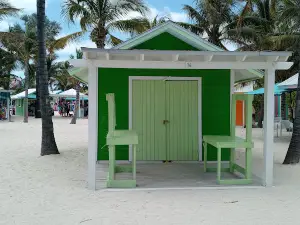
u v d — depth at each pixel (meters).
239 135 17.73
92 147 6.63
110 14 17.94
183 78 9.56
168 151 9.60
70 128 22.27
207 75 9.56
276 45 21.11
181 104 9.60
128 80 9.48
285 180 7.40
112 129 6.90
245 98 7.16
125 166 8.39
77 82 27.19
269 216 5.09
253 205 5.62
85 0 17.59
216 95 9.59
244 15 21.66
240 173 8.08
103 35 18.44
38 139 15.45
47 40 28.41
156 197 6.11
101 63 6.45
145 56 6.27
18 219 4.98
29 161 9.73
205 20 22.08
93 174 6.65
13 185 7.01
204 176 7.80
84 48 5.86
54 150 10.77
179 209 5.42
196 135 9.62
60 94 38.03
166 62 6.54
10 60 36.03
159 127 9.59
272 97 6.78
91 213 5.24
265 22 21.89
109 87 9.45
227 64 6.62
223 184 7.00
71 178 7.66
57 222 4.86
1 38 27.73
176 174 8.02
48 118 10.69
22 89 52.00
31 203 5.77
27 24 30.42
